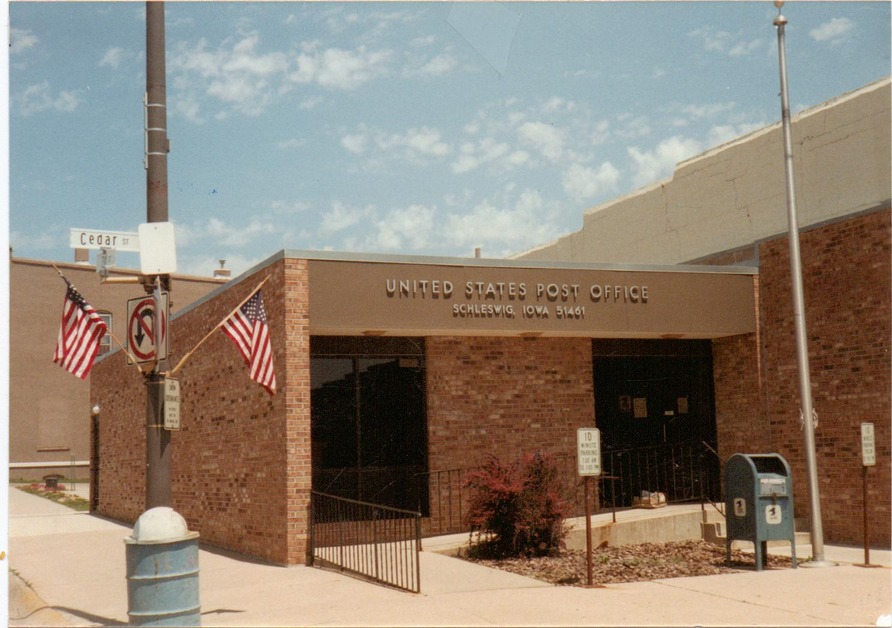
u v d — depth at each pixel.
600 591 10.04
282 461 12.70
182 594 7.86
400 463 14.60
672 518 14.69
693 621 8.41
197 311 16.66
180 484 17.12
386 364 14.76
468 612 8.79
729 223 19.03
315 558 12.45
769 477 12.02
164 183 9.21
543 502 12.93
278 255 13.16
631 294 15.29
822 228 15.35
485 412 15.16
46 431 38.81
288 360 12.78
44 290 39.09
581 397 15.86
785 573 11.51
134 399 20.97
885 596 9.78
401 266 13.75
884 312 14.23
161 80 9.34
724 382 16.91
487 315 14.26
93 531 19.20
